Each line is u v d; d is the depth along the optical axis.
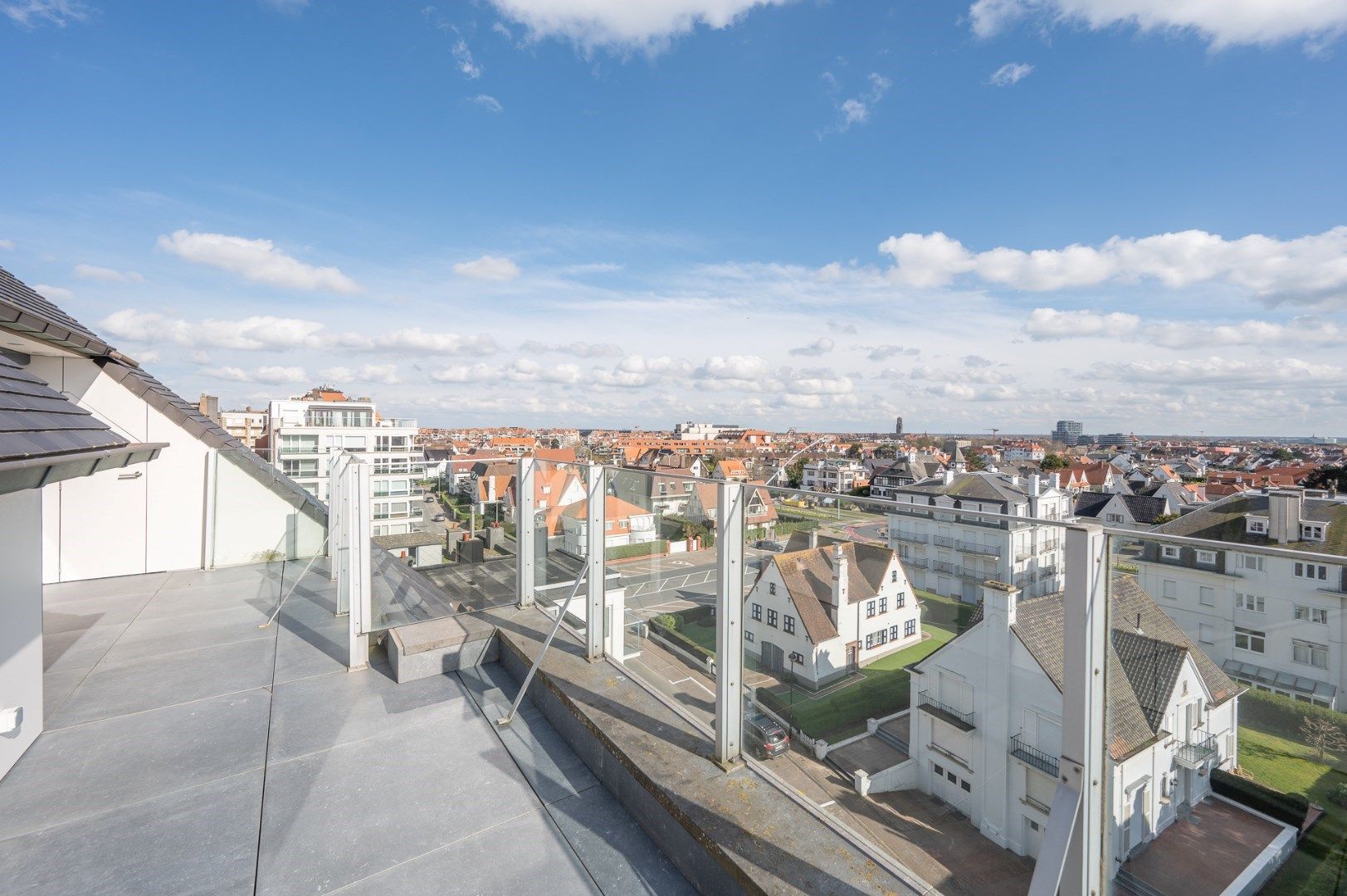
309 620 4.46
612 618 3.07
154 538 5.79
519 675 3.31
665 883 1.85
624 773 2.21
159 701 3.12
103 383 5.50
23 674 2.59
